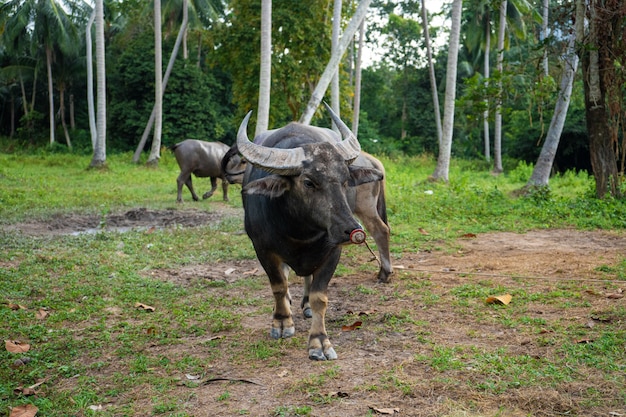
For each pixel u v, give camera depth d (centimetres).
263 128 1578
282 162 464
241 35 2897
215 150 1588
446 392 416
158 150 3023
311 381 439
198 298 688
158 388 445
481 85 1424
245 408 407
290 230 492
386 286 723
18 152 4166
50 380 465
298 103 3086
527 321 565
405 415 385
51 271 798
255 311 639
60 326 591
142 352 520
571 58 1424
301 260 512
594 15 1295
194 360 495
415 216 1263
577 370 445
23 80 4794
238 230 1129
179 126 4147
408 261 869
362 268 816
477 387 421
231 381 451
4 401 425
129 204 1516
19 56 4322
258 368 477
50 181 2134
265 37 1550
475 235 1052
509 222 1193
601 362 457
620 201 1348
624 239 1011
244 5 2884
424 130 4838
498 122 3288
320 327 505
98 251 920
